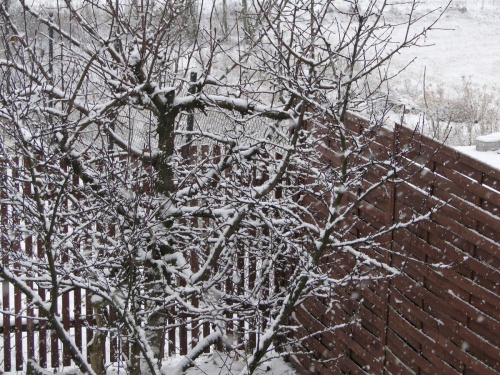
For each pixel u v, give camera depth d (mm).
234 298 5500
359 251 5672
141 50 5352
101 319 6141
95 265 4898
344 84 4582
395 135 5008
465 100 16156
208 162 6406
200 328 7246
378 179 5293
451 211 4516
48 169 5047
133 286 4668
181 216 5770
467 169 4363
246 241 6469
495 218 4133
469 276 4426
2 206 6156
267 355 7012
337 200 4445
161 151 5633
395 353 5312
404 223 4770
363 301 5684
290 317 6906
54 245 5070
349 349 5953
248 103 5684
